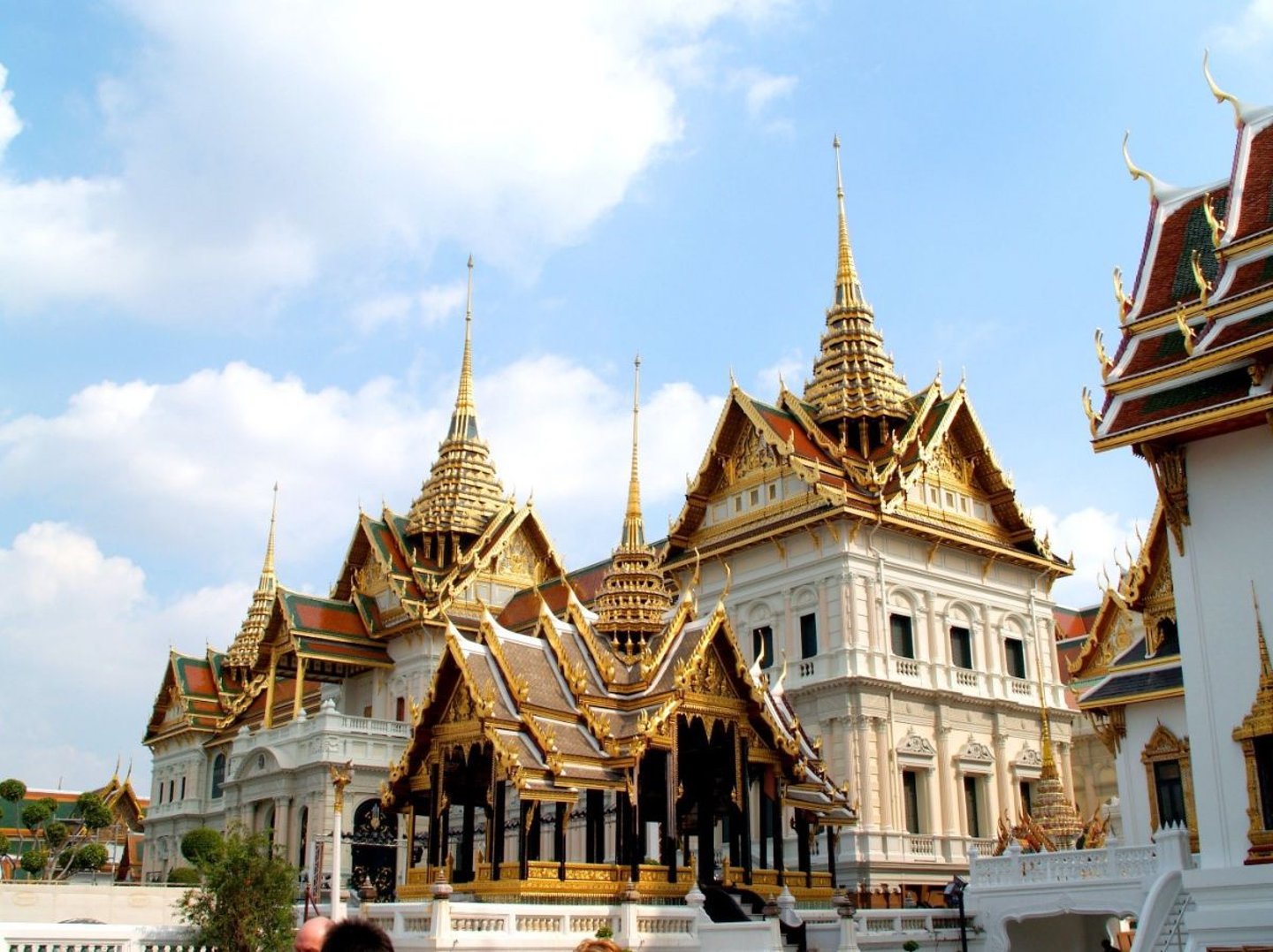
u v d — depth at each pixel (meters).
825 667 58.62
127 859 107.50
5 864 79.12
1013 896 34.66
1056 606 83.19
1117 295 28.44
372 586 86.56
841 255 73.12
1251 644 24.50
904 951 33.28
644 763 31.55
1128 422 26.16
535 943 25.23
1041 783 50.06
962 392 67.12
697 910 27.53
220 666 111.12
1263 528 24.75
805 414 67.12
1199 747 24.83
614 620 33.25
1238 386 25.03
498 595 85.69
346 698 86.56
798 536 61.88
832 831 37.38
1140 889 32.00
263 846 34.22
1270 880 22.75
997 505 67.69
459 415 92.94
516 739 28.09
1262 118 27.83
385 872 64.06
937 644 61.62
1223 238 26.11
